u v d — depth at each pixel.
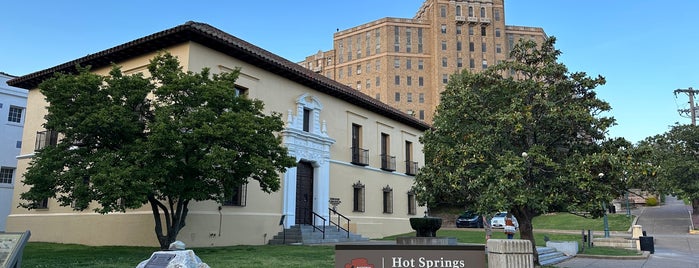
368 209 24.59
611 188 10.65
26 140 20.84
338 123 23.08
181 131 12.35
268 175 13.05
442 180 12.37
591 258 16.97
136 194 11.41
